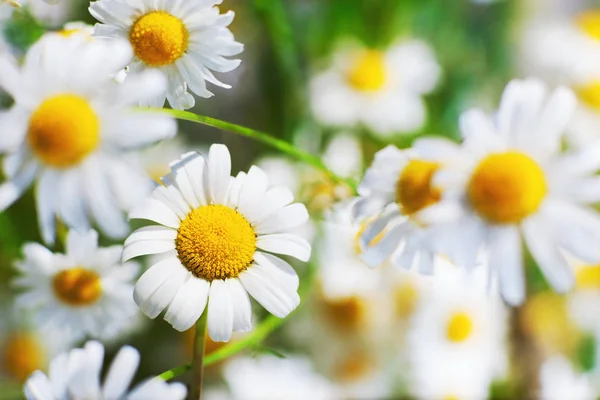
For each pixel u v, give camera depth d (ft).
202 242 1.44
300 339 1.98
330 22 2.36
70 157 1.35
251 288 1.45
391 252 1.54
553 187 1.50
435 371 2.00
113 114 1.36
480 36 2.43
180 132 2.07
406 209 1.54
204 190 1.46
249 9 2.17
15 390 1.86
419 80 2.37
